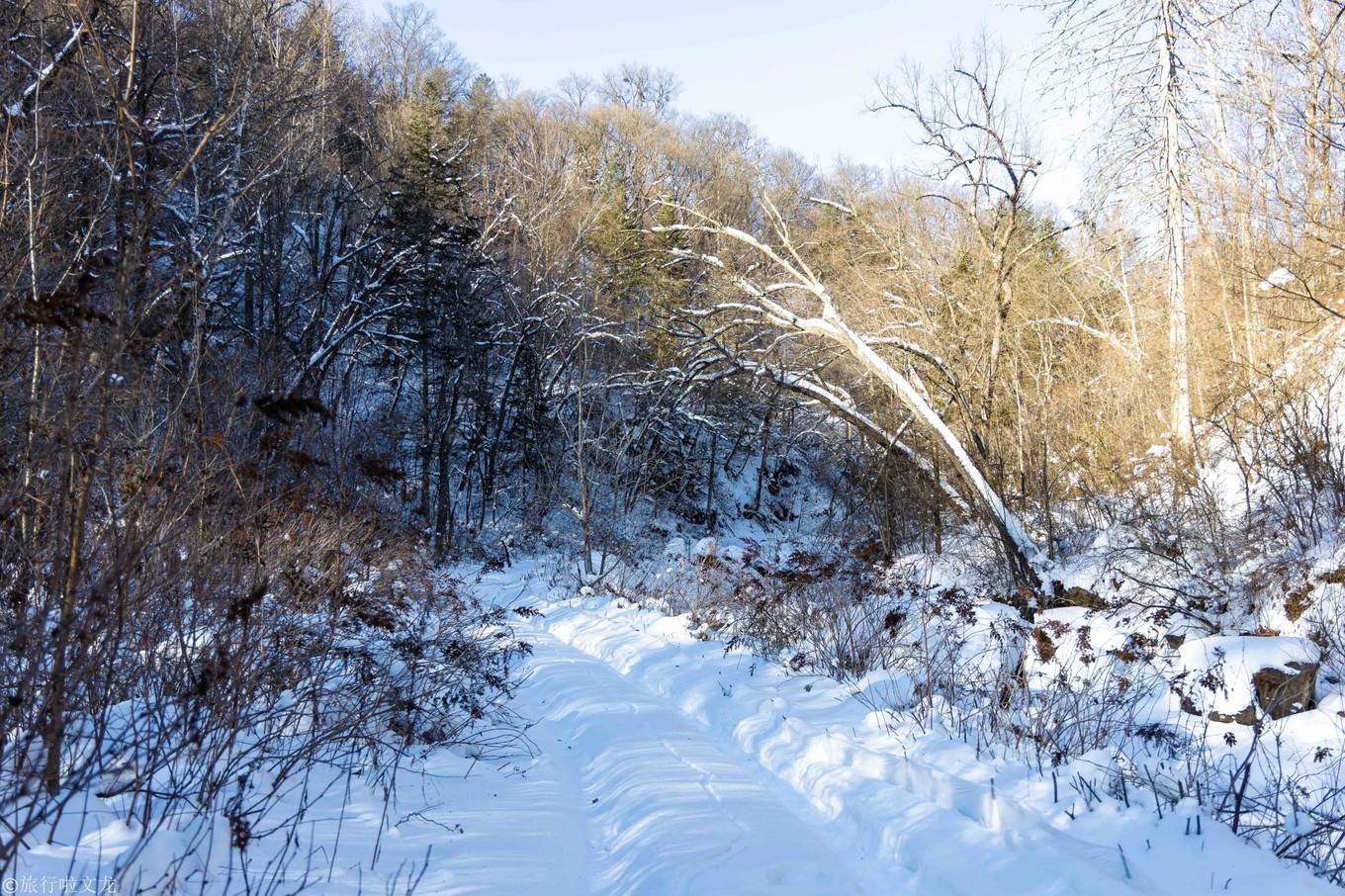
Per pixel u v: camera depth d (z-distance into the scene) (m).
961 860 4.29
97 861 3.29
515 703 8.41
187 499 4.99
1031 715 6.54
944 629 8.42
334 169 29.56
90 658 3.98
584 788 6.04
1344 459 10.22
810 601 10.89
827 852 4.70
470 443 31.31
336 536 6.60
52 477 4.38
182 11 13.97
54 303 3.69
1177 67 14.29
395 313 26.55
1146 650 7.59
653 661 10.56
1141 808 4.74
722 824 4.98
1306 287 12.42
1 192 6.86
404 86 46.06
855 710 7.43
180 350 6.18
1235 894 3.78
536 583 22.23
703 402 31.72
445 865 4.17
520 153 43.91
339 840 4.23
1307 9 13.59
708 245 29.91
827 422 31.92
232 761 4.42
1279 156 14.50
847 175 21.27
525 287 33.31
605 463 29.67
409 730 6.07
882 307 19.47
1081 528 14.82
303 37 16.78
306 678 5.86
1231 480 12.38
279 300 25.58
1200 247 15.66
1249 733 6.59
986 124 16.22
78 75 7.53
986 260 17.97
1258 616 8.83
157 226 9.20
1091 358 19.56
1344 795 5.26
